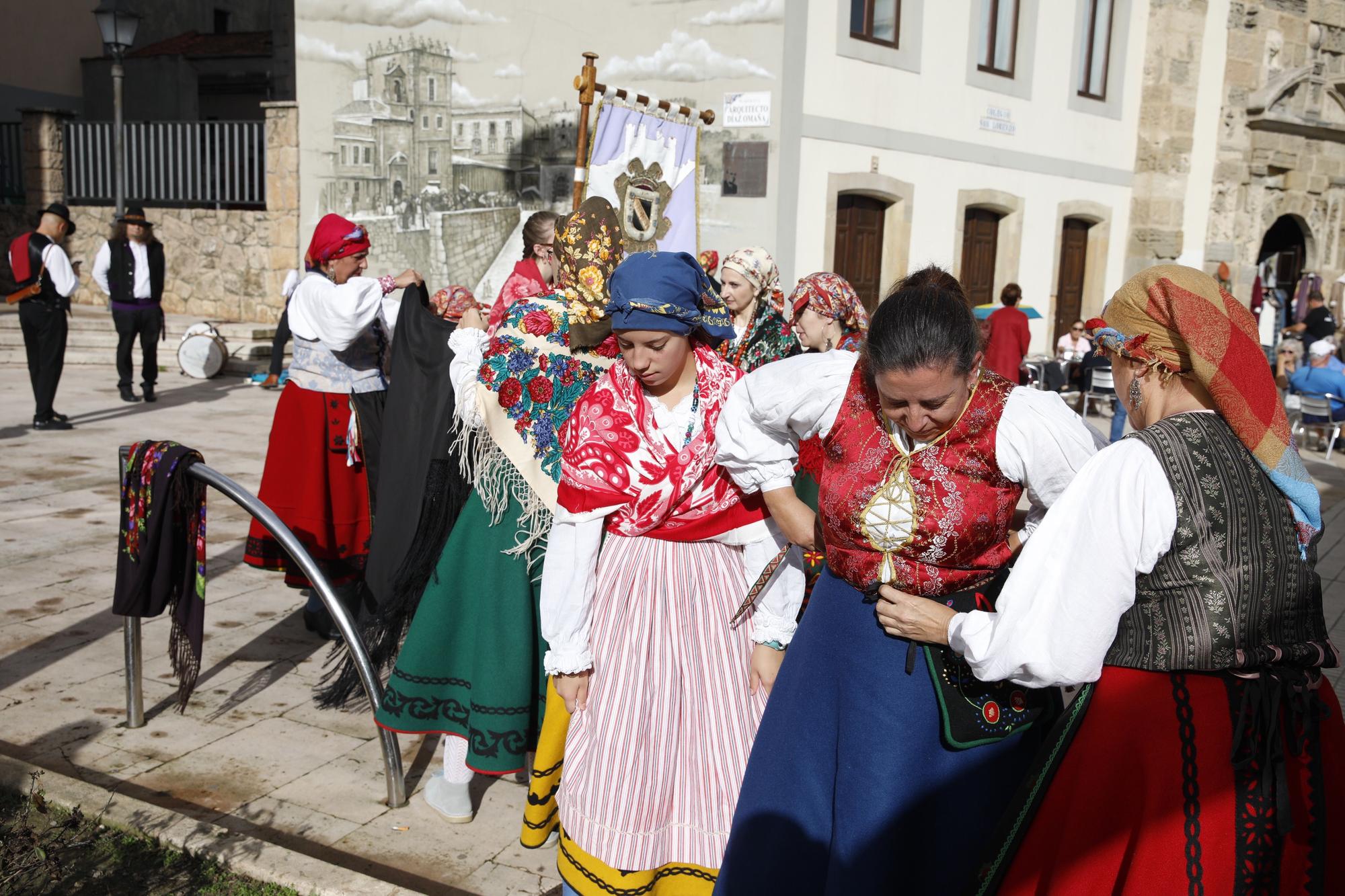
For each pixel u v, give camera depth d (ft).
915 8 36.86
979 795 6.57
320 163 41.81
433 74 38.75
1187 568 5.72
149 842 9.43
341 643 13.21
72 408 31.91
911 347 5.91
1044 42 43.34
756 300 12.75
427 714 10.03
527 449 9.41
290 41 54.08
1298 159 56.08
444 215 39.55
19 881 8.39
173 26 68.90
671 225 16.25
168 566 11.39
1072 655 5.77
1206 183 53.16
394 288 13.35
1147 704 5.85
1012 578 5.96
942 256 40.60
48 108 49.24
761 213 33.53
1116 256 50.60
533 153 37.45
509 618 9.45
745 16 32.91
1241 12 51.83
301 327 13.88
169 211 46.44
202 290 46.39
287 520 14.14
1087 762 5.98
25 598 15.84
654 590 7.81
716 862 7.86
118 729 11.84
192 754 11.37
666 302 7.20
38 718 12.02
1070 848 5.97
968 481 6.40
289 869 8.98
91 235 49.29
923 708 6.55
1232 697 5.76
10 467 24.14
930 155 38.96
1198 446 5.77
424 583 10.90
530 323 9.53
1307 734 5.89
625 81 35.24
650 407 7.78
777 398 6.95
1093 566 5.74
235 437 28.48
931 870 6.57
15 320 44.19
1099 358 38.52
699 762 7.88
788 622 8.02
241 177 45.68
